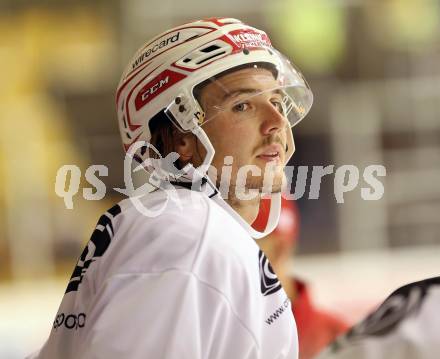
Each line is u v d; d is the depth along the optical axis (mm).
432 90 23984
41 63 24344
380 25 24156
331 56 24109
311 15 24031
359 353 3945
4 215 21906
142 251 5961
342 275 20656
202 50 6594
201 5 23906
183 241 5930
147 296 5719
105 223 6539
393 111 23828
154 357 5586
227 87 6523
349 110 23266
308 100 7176
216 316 5727
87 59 24297
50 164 22641
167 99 6566
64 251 21641
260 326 5965
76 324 6250
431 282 4305
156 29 24000
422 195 23328
